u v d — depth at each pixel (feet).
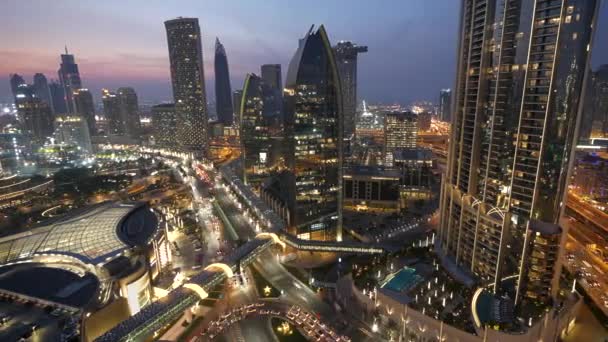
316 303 434.30
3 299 354.33
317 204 604.90
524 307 358.64
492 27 369.30
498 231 377.71
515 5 340.59
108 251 442.09
